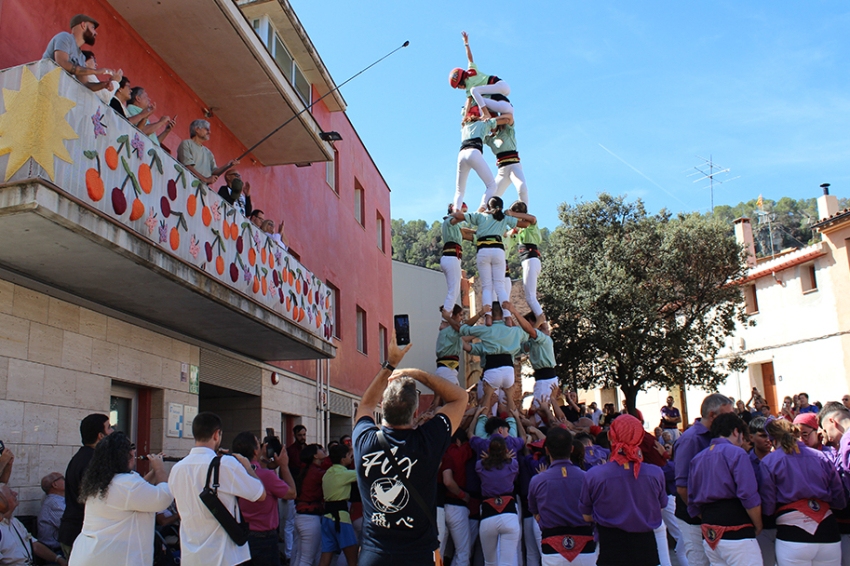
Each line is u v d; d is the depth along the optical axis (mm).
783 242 57562
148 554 4754
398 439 3441
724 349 26922
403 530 3344
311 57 16953
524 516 8422
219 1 9961
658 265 22516
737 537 5312
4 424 7266
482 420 9703
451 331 11250
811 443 6180
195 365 11258
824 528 5383
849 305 22297
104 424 5621
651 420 29656
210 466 4715
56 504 7156
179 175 8141
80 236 6445
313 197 17859
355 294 21016
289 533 10625
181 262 7965
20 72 6168
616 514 5027
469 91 12023
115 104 7559
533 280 11883
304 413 16172
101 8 9773
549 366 11359
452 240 11469
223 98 12492
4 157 6008
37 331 7816
